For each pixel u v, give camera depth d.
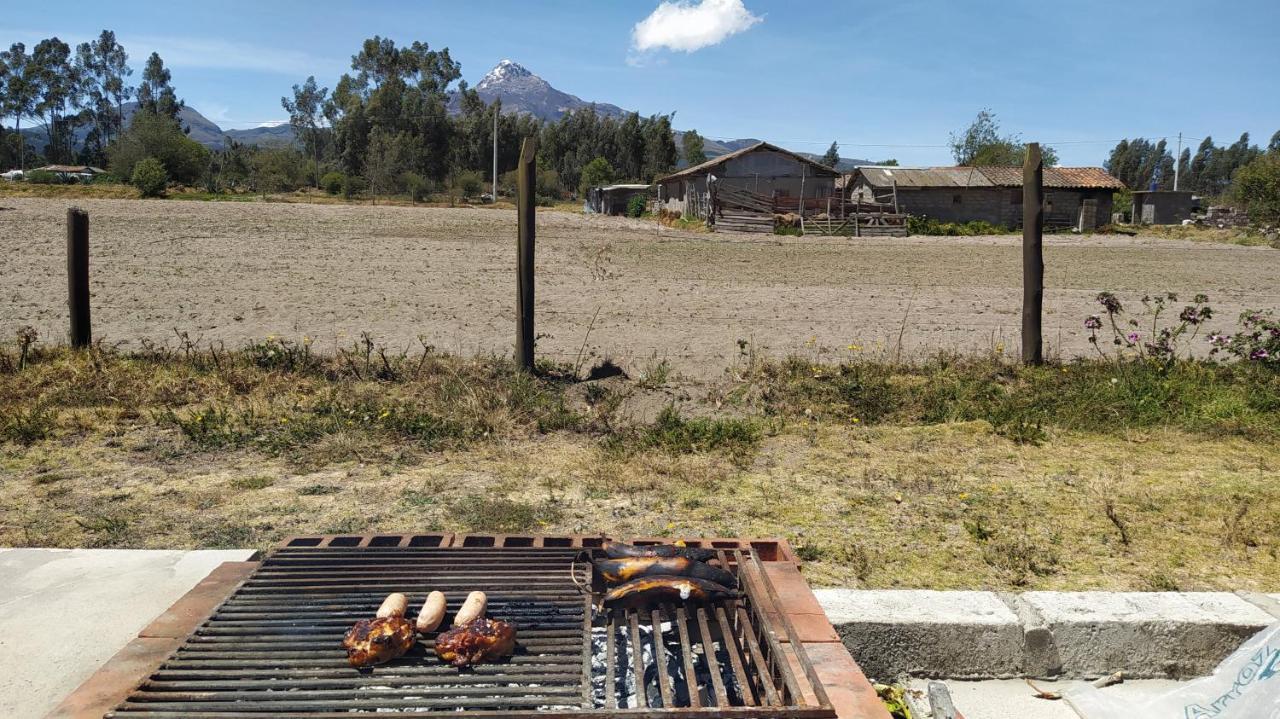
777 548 4.29
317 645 3.25
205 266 16.91
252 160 79.12
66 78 127.25
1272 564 4.83
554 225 32.94
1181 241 33.88
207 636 3.33
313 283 15.27
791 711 2.78
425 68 109.50
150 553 4.51
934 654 4.01
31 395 7.95
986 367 9.45
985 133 60.09
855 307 14.35
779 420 7.93
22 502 5.55
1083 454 7.02
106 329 11.06
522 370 8.97
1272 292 17.72
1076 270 22.09
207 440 6.92
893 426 7.85
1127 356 10.59
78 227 9.28
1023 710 3.81
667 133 93.81
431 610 3.33
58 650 3.53
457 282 16.08
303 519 5.29
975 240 33.56
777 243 29.78
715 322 12.60
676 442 7.07
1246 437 7.55
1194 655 4.05
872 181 40.44
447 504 5.61
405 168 71.88
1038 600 4.21
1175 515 5.56
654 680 3.14
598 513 5.48
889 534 5.20
